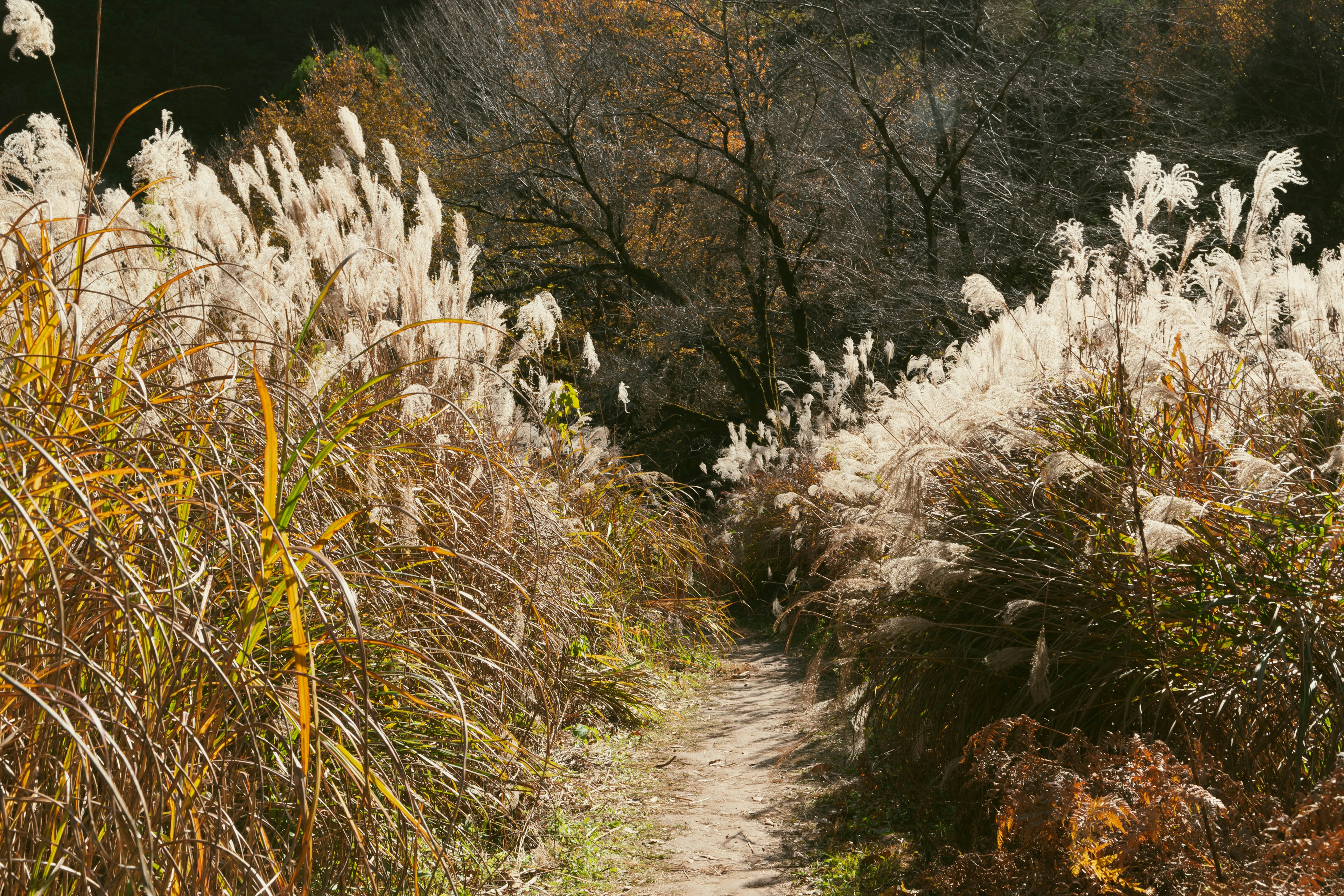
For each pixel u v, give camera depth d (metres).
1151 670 3.75
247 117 37.25
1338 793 2.69
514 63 24.06
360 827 2.95
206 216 4.75
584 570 6.50
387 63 32.53
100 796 2.26
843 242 20.20
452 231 22.50
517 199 23.91
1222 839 2.87
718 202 23.02
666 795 5.05
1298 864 2.57
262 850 2.66
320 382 4.05
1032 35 19.38
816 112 21.16
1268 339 4.59
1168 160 18.42
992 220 18.20
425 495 4.14
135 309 2.97
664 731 6.36
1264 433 4.11
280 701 2.45
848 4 20.12
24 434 2.12
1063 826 3.07
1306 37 19.39
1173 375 4.21
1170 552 3.83
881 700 4.79
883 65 20.41
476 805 3.84
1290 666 3.36
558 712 4.56
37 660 2.22
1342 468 3.46
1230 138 19.80
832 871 3.99
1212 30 21.48
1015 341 4.96
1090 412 4.52
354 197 5.89
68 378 2.46
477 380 5.32
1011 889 3.13
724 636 9.43
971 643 4.32
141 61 37.34
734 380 21.94
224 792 2.43
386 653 3.58
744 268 22.02
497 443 4.71
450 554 3.38
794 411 19.41
